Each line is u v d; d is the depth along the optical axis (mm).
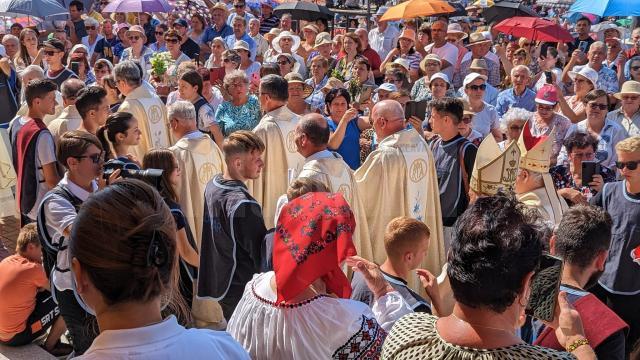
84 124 5887
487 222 1857
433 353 1842
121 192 1662
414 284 5465
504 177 4441
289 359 2771
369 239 5328
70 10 13727
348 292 2863
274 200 6117
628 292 4422
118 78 6816
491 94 9164
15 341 4984
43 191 6012
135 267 1607
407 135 5344
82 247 1614
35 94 6000
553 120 7086
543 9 18703
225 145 4457
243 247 4320
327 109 7355
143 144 6887
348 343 2736
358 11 18531
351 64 9914
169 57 9258
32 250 4922
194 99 7016
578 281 2992
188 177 5703
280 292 2729
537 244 1860
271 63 8688
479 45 10664
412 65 10602
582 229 2963
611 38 10398
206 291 4500
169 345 1658
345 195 5098
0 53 10641
